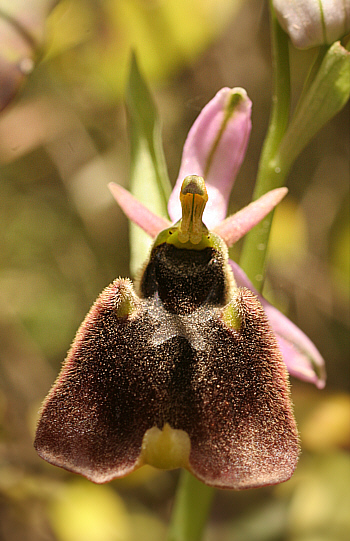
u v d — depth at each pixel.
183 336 0.11
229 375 0.10
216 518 0.17
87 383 0.10
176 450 0.10
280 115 0.11
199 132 0.11
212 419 0.10
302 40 0.11
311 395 0.14
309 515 0.14
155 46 0.14
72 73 0.16
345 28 0.11
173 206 0.11
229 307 0.11
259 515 0.16
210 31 0.14
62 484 0.15
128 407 0.10
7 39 0.12
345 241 0.16
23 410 0.17
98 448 0.10
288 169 0.11
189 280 0.11
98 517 0.14
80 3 0.14
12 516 0.16
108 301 0.11
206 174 0.11
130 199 0.11
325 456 0.15
